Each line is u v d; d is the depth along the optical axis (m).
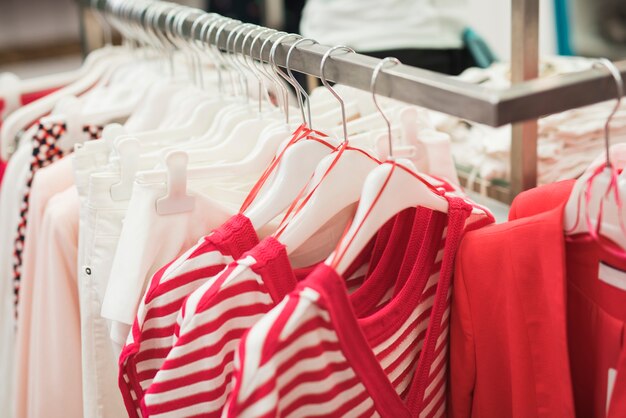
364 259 0.85
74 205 0.97
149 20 1.11
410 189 0.70
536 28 0.90
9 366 1.22
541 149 1.04
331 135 0.82
